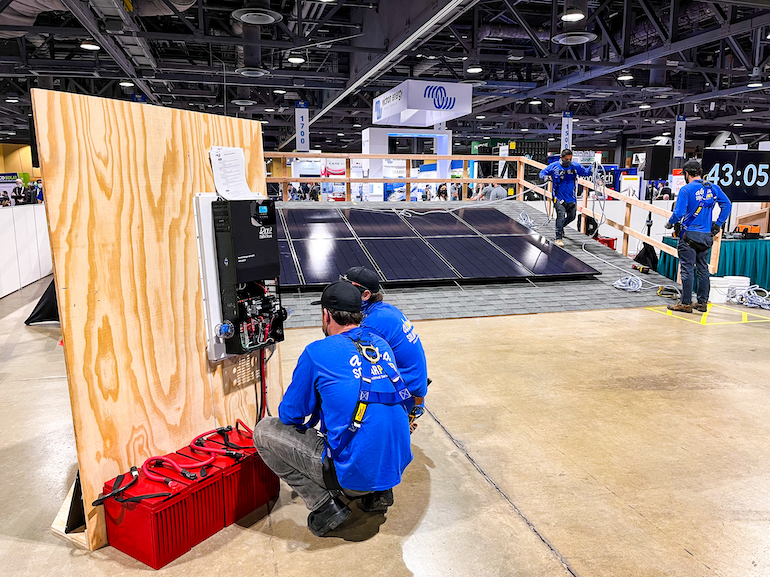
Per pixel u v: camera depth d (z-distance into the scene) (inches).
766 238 328.5
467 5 310.0
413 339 103.8
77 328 83.8
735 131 1125.7
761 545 91.5
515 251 321.7
